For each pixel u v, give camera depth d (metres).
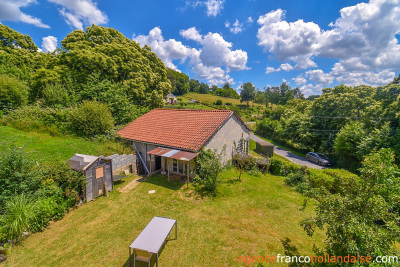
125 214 8.99
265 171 17.38
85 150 13.70
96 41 24.55
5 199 6.99
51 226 7.83
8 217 6.71
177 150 13.12
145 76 26.41
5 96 16.16
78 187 9.60
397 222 4.98
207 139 13.32
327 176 13.27
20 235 6.82
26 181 7.56
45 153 12.08
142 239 6.05
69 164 9.77
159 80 29.59
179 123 16.83
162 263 6.28
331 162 25.84
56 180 8.75
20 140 13.02
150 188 11.97
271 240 7.62
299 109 44.44
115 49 23.91
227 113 16.39
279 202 11.06
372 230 4.72
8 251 6.23
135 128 17.94
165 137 15.02
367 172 5.26
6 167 7.36
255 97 101.06
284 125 42.50
